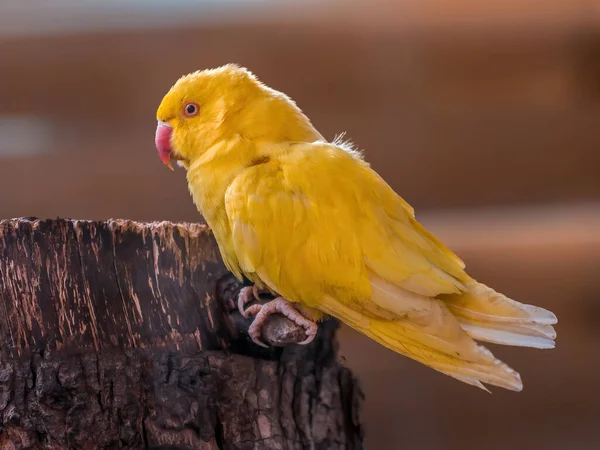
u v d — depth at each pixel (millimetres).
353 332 3389
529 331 3100
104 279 3100
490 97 3775
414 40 3730
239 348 3109
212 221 3117
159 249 3105
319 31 3695
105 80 3633
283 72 3715
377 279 3094
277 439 3107
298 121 3137
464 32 3725
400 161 3783
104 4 3588
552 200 3783
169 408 3098
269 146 3121
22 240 3092
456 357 3090
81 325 3096
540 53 3742
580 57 3730
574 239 3389
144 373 3100
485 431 3387
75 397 3090
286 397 3111
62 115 3627
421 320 3092
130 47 3625
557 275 3389
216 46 3658
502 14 3711
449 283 3098
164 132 3145
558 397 3393
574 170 3779
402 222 3107
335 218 3094
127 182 3641
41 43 3578
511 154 3791
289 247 3094
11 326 3092
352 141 3754
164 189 3639
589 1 3674
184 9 3631
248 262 3098
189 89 3135
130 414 3094
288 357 3115
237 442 3104
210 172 3121
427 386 3387
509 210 3758
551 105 3775
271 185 3100
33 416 3088
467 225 3486
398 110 3768
